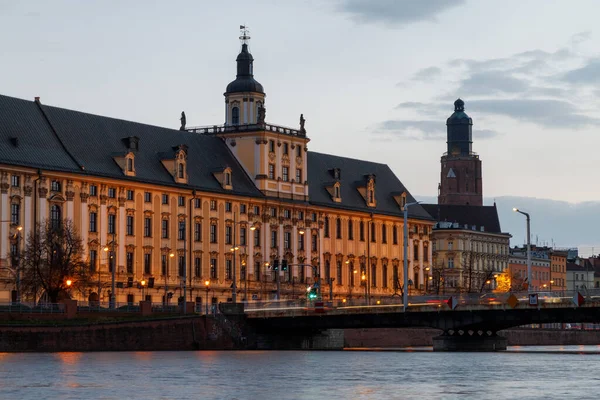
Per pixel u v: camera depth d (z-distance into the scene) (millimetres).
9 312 165375
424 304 177250
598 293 166875
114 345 168250
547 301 168875
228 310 185875
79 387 103188
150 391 99875
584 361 146250
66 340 162500
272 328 189750
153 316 181375
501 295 172125
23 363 132500
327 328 189125
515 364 138250
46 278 189625
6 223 198125
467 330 183250
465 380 112125
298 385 106062
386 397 95188
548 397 94750
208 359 146250
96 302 192125
